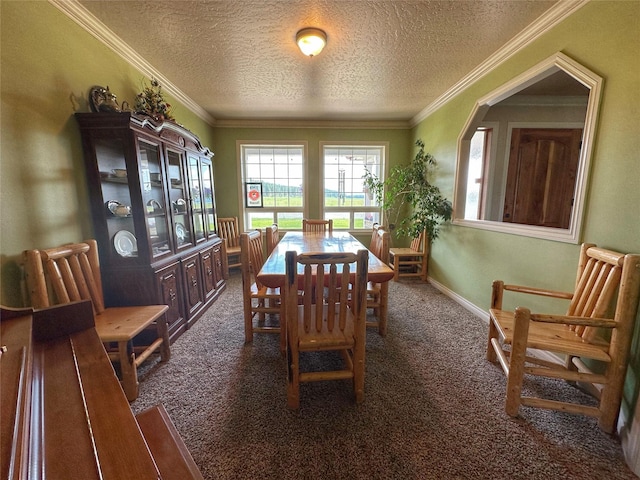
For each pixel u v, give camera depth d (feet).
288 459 3.72
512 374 4.37
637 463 3.50
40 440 1.73
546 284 6.02
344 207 14.44
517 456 3.78
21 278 4.38
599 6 4.67
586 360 5.14
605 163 4.69
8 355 2.28
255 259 7.36
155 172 6.79
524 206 11.00
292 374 4.49
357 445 3.93
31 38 4.53
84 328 3.15
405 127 13.58
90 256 5.38
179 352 6.38
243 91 9.62
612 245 4.60
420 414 4.52
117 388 2.34
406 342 6.83
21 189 4.39
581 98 10.23
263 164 13.98
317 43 6.21
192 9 5.36
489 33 6.20
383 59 7.39
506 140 10.71
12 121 4.25
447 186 10.11
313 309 5.88
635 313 3.81
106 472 1.64
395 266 11.76
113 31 6.09
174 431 2.83
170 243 7.06
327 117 12.93
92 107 5.74
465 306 8.98
